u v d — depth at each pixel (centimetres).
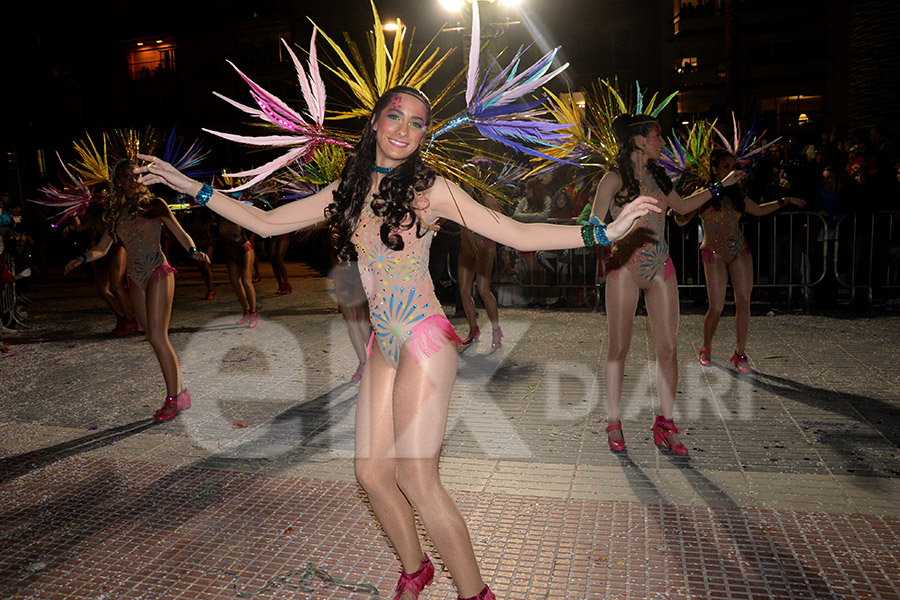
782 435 437
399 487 243
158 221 493
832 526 315
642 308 902
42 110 2992
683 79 3094
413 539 257
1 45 2819
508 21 805
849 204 872
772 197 901
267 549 313
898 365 595
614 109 436
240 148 3325
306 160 297
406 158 241
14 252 1159
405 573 261
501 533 320
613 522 327
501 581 280
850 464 387
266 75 3366
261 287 1340
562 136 264
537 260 973
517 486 371
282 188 437
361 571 292
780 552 295
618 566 288
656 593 268
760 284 896
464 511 343
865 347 665
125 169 483
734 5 1842
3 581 293
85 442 466
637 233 390
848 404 493
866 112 1295
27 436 482
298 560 303
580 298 978
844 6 3189
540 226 242
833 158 967
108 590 284
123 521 345
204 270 1174
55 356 758
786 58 3269
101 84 3481
